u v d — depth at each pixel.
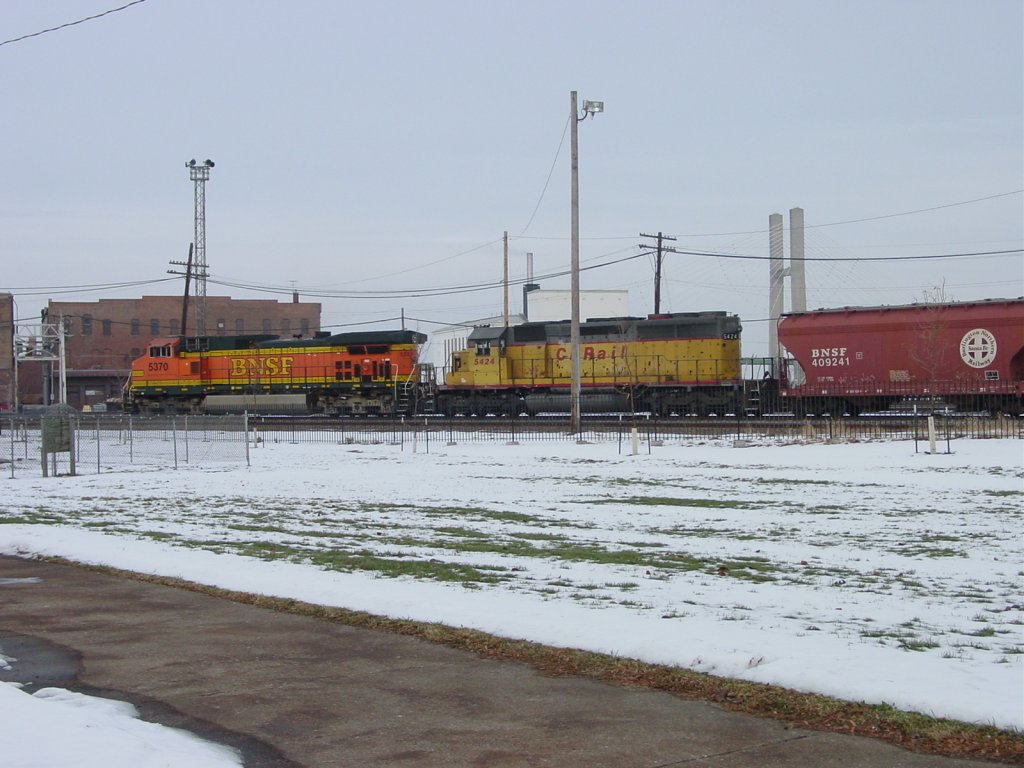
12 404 93.69
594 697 8.37
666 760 6.91
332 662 9.54
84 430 50.34
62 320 75.50
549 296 87.12
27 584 13.84
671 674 8.89
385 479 29.78
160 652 9.96
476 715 7.94
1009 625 10.41
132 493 27.03
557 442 40.78
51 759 6.45
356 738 7.43
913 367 46.56
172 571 14.32
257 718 7.91
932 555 15.15
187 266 87.94
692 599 11.70
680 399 53.06
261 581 13.20
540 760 6.94
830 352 48.56
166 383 68.50
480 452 38.50
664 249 68.75
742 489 25.02
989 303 45.09
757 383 51.97
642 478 28.36
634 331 55.25
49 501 25.41
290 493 26.19
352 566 14.27
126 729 7.34
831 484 25.66
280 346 65.31
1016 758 6.83
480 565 14.25
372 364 62.28
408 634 10.55
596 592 12.15
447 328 94.81
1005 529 17.81
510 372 57.84
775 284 72.38
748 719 7.77
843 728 7.50
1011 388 43.53
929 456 30.67
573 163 42.84
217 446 43.03
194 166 92.06
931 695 7.86
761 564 14.34
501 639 10.15
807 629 10.19
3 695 8.03
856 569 13.91
